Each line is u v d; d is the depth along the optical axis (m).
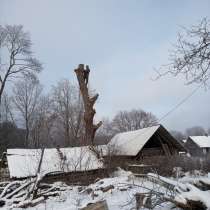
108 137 26.94
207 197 5.79
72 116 33.31
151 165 17.64
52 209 8.90
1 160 18.48
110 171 16.94
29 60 31.20
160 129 20.98
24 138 37.78
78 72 22.55
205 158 23.98
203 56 5.04
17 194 10.98
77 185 14.54
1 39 29.81
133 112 60.22
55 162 16.44
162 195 6.95
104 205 6.42
